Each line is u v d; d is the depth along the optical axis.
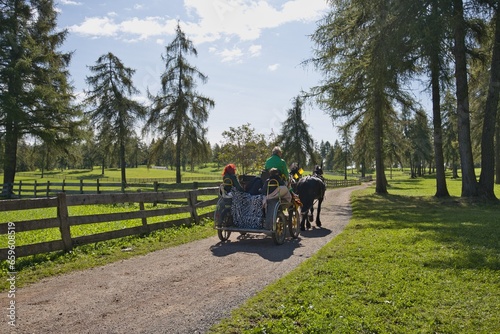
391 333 4.33
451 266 6.86
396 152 48.84
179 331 4.54
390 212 16.03
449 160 73.06
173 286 6.24
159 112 36.53
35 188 26.55
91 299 5.61
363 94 25.62
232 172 10.10
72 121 30.42
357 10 21.28
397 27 17.27
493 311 4.86
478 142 40.47
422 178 80.00
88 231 11.32
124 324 4.73
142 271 7.15
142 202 10.57
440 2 16.19
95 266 7.50
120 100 39.28
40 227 7.73
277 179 9.66
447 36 17.42
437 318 4.66
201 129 37.44
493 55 18.53
